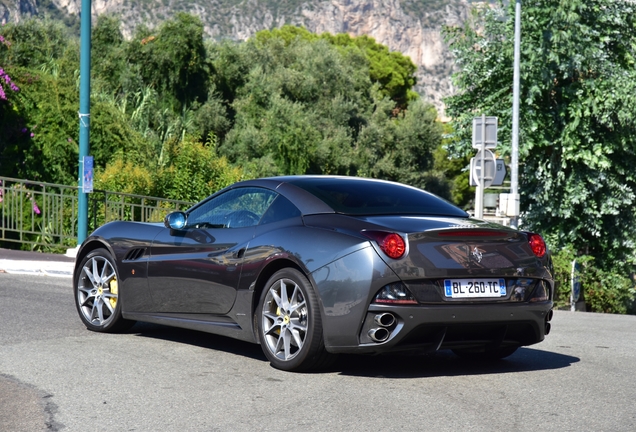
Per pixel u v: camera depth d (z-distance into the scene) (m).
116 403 4.66
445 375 5.67
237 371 5.61
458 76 22.73
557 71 21.02
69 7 108.81
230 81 37.69
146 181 17.67
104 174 17.48
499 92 21.95
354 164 42.38
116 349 6.32
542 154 22.05
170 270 6.55
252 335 5.89
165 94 33.69
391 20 170.75
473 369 5.94
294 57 47.66
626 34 21.91
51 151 19.28
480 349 5.78
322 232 5.56
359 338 5.28
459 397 4.97
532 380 5.56
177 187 18.62
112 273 7.18
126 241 7.02
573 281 20.58
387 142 47.00
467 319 5.36
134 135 20.97
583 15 21.41
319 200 5.88
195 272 6.34
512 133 20.19
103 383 5.15
